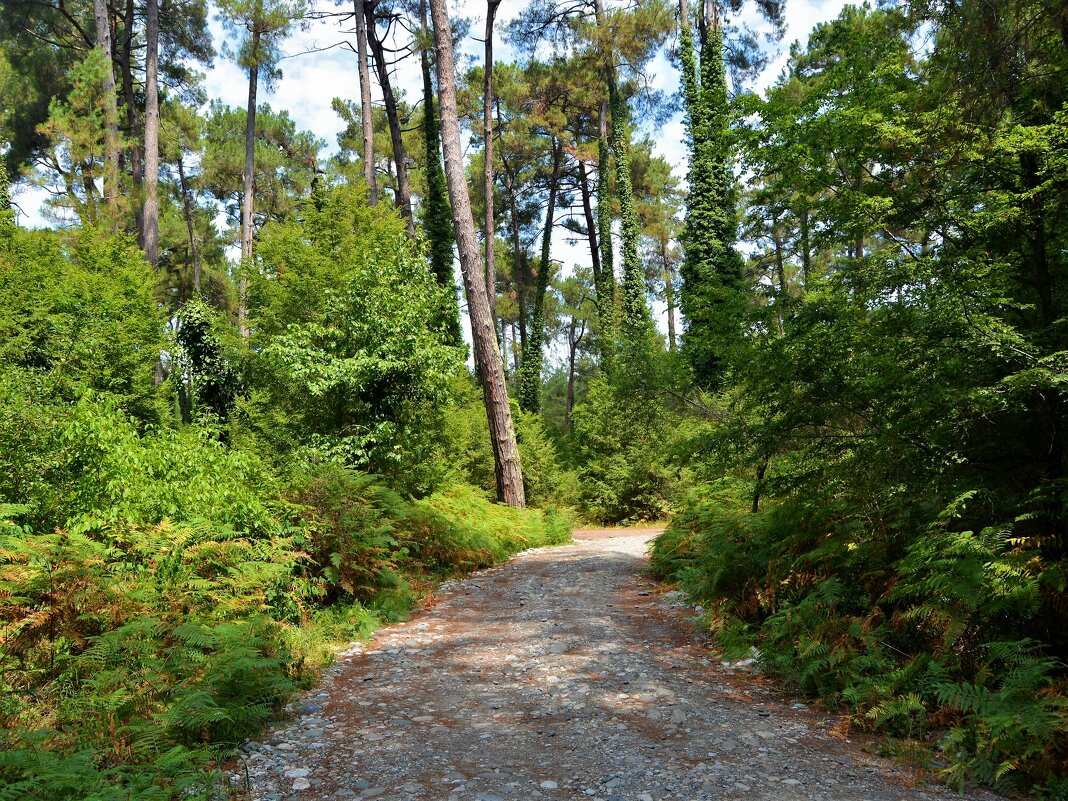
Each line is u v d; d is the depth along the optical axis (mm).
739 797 3688
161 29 32938
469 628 7988
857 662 5336
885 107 7852
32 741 3916
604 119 35500
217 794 3703
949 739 4312
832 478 7051
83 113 22844
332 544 8664
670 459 9391
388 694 5609
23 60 30297
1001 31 5867
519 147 37312
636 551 13984
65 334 14555
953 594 5148
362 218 18844
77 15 31656
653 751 4320
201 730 4438
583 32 28438
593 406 26844
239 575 6777
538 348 37406
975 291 6188
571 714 5023
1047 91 6402
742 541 8305
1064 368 5254
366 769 4102
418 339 14258
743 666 6281
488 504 16297
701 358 18594
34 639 5430
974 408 5809
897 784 3918
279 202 39625
